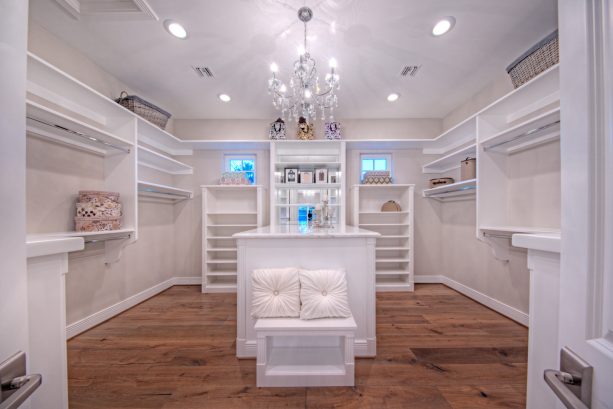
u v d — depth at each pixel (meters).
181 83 2.63
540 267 0.72
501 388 1.43
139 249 2.84
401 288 3.25
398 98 3.02
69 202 1.95
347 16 1.74
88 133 1.89
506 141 2.04
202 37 1.95
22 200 0.50
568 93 0.45
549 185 1.95
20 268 0.49
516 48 2.07
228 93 2.87
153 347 1.86
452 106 3.25
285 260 1.72
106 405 1.31
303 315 1.47
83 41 1.98
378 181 3.49
